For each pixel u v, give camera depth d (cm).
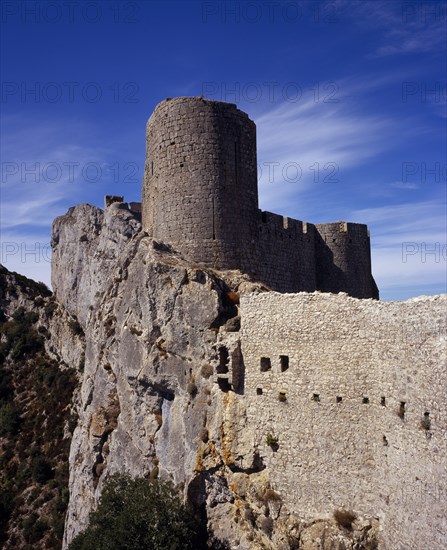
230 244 3462
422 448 1933
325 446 2403
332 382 2402
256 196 3741
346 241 4634
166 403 3228
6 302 10375
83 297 8312
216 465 2814
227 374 2822
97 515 2998
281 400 2581
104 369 3812
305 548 2366
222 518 2811
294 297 2592
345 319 2383
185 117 3522
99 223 8375
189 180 3472
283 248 4012
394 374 2120
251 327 2762
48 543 5700
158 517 2748
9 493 6669
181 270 3180
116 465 3541
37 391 8456
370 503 2238
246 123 3672
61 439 7312
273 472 2591
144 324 3316
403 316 2080
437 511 1842
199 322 3041
